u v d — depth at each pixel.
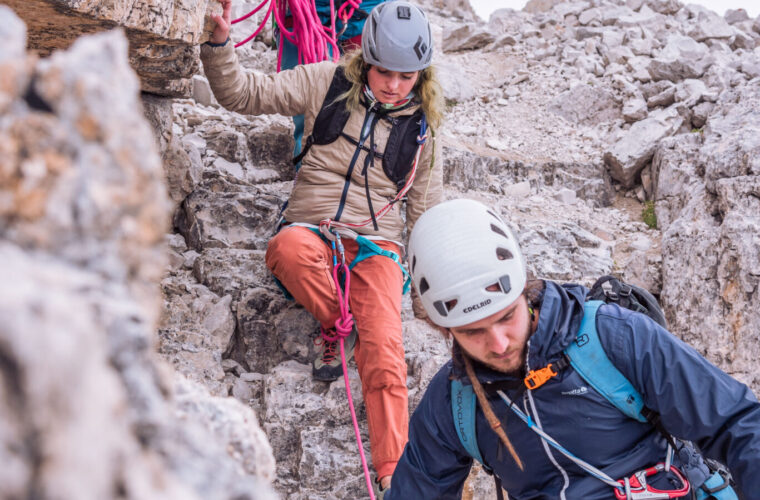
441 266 1.48
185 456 0.50
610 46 6.35
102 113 0.47
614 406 1.54
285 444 2.98
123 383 0.44
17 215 0.43
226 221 3.64
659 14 6.82
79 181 0.45
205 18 2.72
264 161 4.05
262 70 5.21
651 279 3.91
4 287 0.38
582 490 1.57
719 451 1.50
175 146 3.60
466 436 1.65
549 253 3.94
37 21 2.06
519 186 4.64
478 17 8.11
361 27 3.75
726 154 3.81
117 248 0.47
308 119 3.01
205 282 3.45
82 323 0.39
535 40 6.67
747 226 3.50
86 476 0.37
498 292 1.48
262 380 3.22
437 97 2.95
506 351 1.54
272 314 3.33
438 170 3.11
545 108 5.68
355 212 2.94
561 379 1.53
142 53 2.47
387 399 2.61
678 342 1.52
